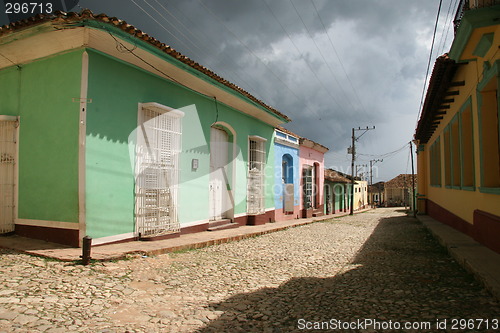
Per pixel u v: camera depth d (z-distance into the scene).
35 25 6.20
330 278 5.70
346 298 4.58
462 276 5.55
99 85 6.88
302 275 5.93
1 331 3.16
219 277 5.70
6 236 7.16
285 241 10.12
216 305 4.31
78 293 4.35
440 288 4.93
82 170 6.50
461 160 9.06
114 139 7.19
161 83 8.59
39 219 6.94
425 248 8.50
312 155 22.47
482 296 4.46
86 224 6.54
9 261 5.47
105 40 6.68
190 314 3.97
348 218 22.17
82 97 6.56
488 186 7.02
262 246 9.05
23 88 7.34
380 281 5.41
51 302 3.97
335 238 10.91
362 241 10.14
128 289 4.71
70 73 6.73
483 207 7.44
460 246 7.37
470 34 5.47
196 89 9.88
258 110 13.46
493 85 6.48
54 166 6.81
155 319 3.76
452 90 9.47
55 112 6.87
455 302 4.28
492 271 5.14
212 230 10.80
